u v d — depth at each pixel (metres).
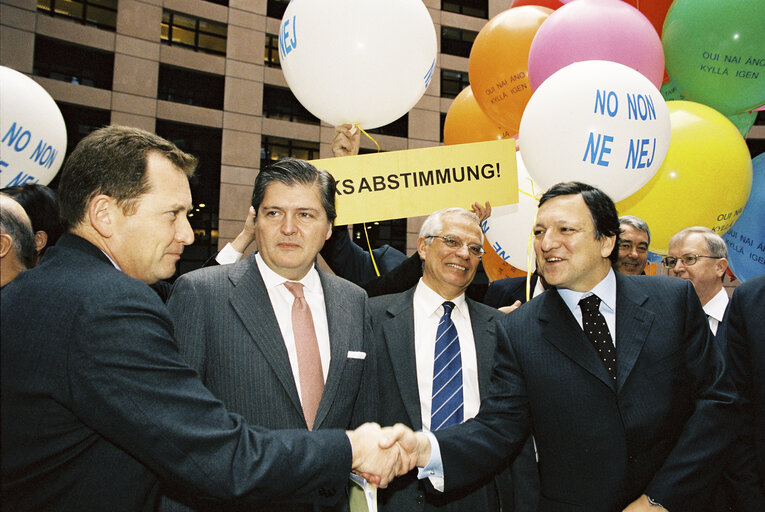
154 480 1.10
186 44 16.44
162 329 1.07
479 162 2.37
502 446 1.59
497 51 2.98
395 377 1.83
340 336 1.56
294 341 1.53
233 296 1.50
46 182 2.48
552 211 1.62
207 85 16.61
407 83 2.42
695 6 2.57
